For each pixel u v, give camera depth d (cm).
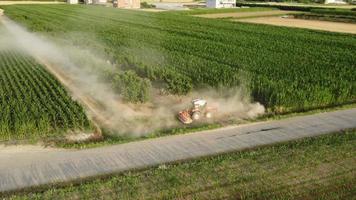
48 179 2006
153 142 2436
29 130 2552
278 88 3250
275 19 10062
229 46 5434
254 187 1870
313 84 3469
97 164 2153
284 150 2255
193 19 9075
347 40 6300
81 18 8950
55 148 2372
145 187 1866
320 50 5309
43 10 10981
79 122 2692
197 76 3719
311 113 2961
